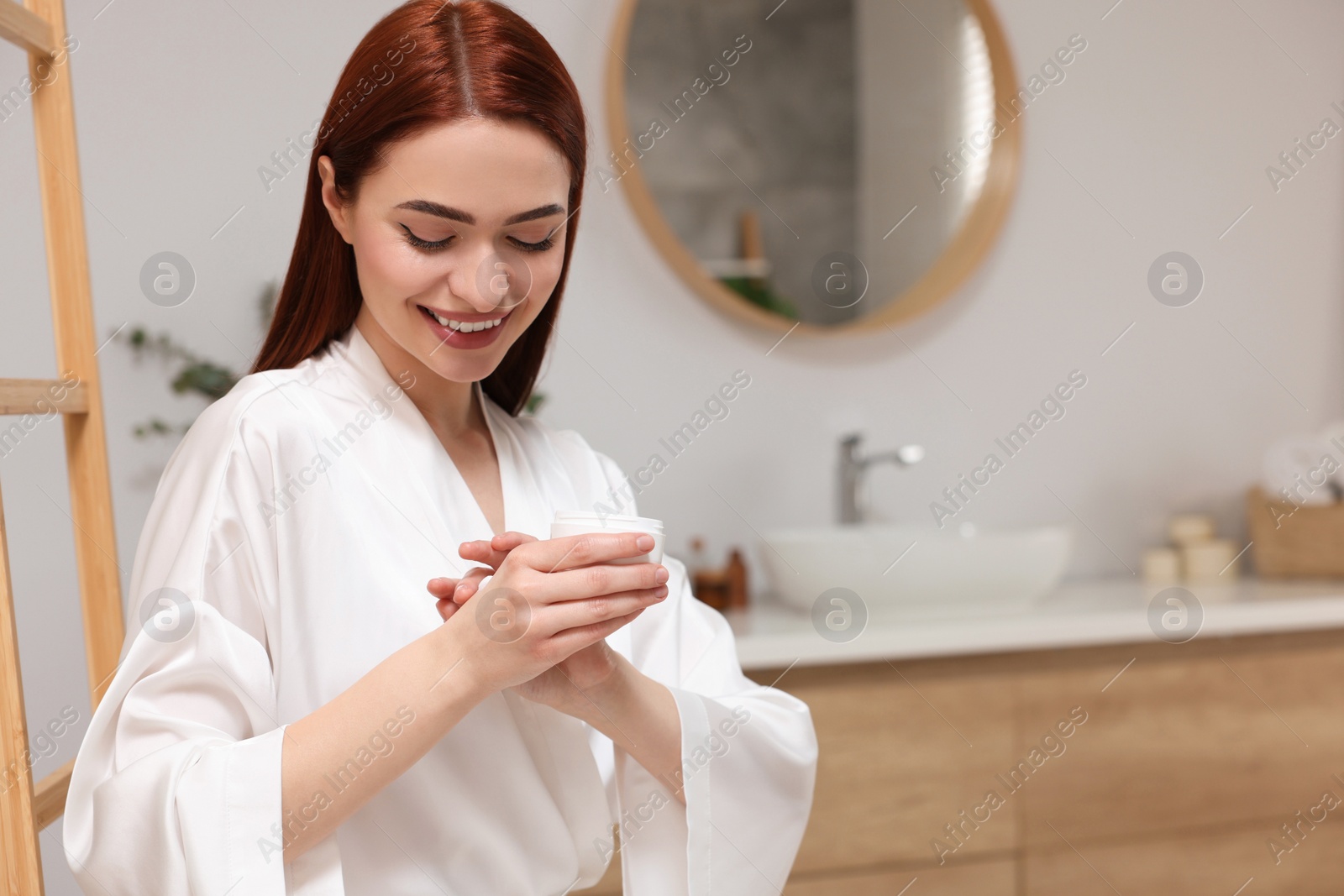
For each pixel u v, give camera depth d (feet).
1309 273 7.11
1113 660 5.39
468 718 2.25
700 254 6.04
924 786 5.11
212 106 5.20
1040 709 5.27
